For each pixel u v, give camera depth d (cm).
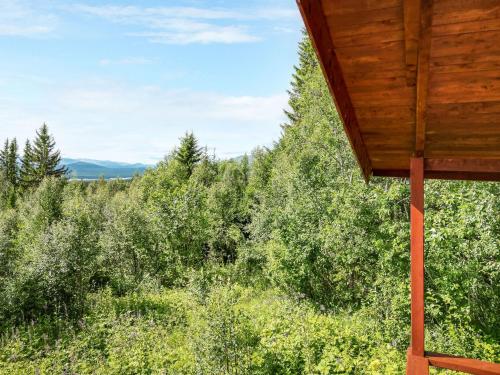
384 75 267
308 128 1894
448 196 866
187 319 1078
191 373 725
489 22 204
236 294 857
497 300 845
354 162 1393
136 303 1299
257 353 764
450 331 766
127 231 1841
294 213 1320
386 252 917
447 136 356
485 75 255
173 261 1817
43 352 916
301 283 1306
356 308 1157
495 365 325
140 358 813
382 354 750
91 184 5453
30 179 4988
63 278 1294
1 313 1122
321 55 225
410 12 190
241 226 2692
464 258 848
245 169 4334
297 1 182
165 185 2962
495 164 375
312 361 734
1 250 1271
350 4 201
